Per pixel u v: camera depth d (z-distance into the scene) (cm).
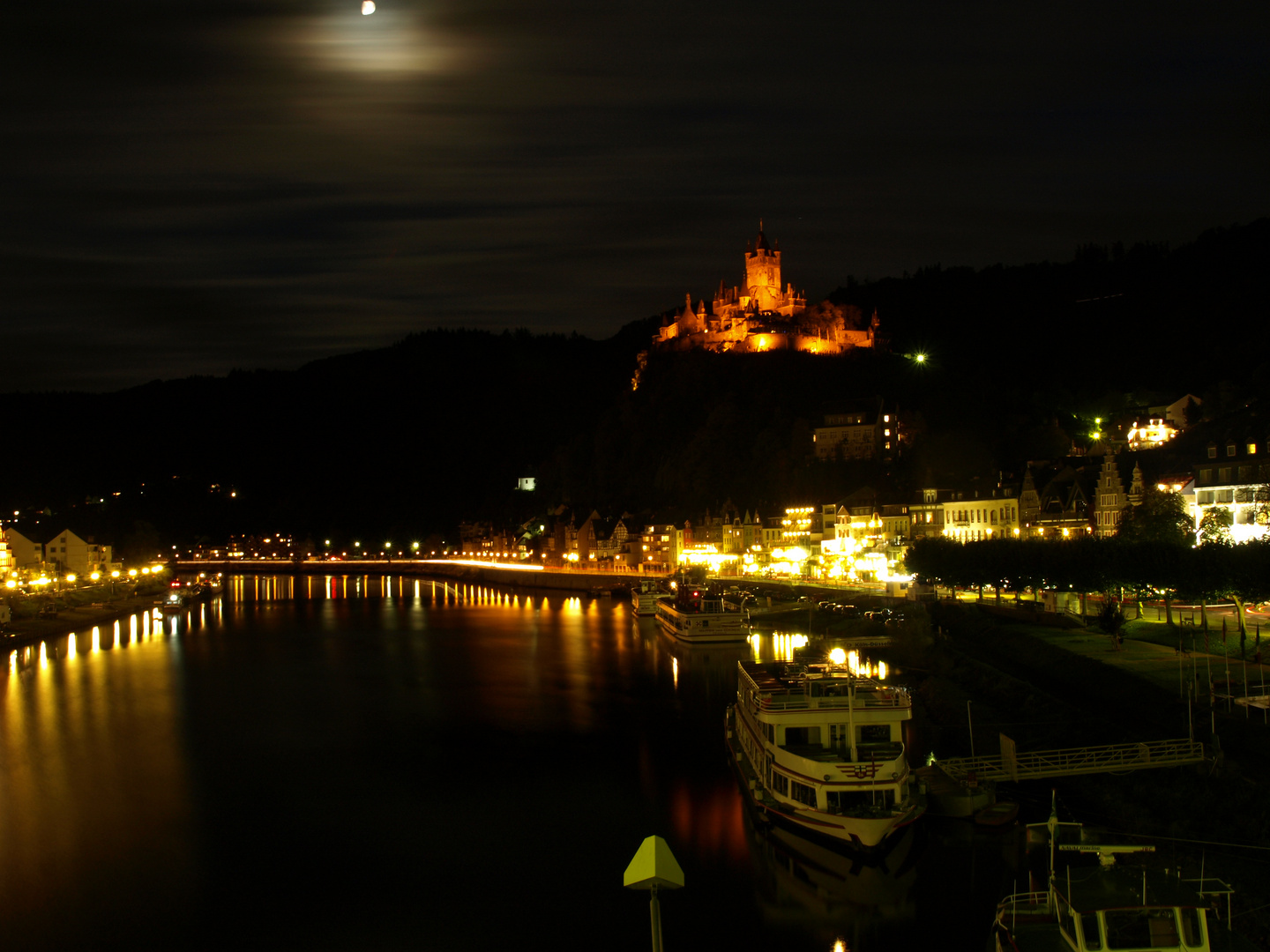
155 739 10538
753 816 7525
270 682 13988
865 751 6944
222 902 6431
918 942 5622
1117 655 10181
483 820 7838
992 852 6562
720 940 5762
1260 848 5938
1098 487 18038
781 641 16588
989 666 11306
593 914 6153
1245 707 7881
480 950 5747
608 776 8912
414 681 13938
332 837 7538
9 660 16350
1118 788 7100
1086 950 4400
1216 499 15000
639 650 16700
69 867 6994
